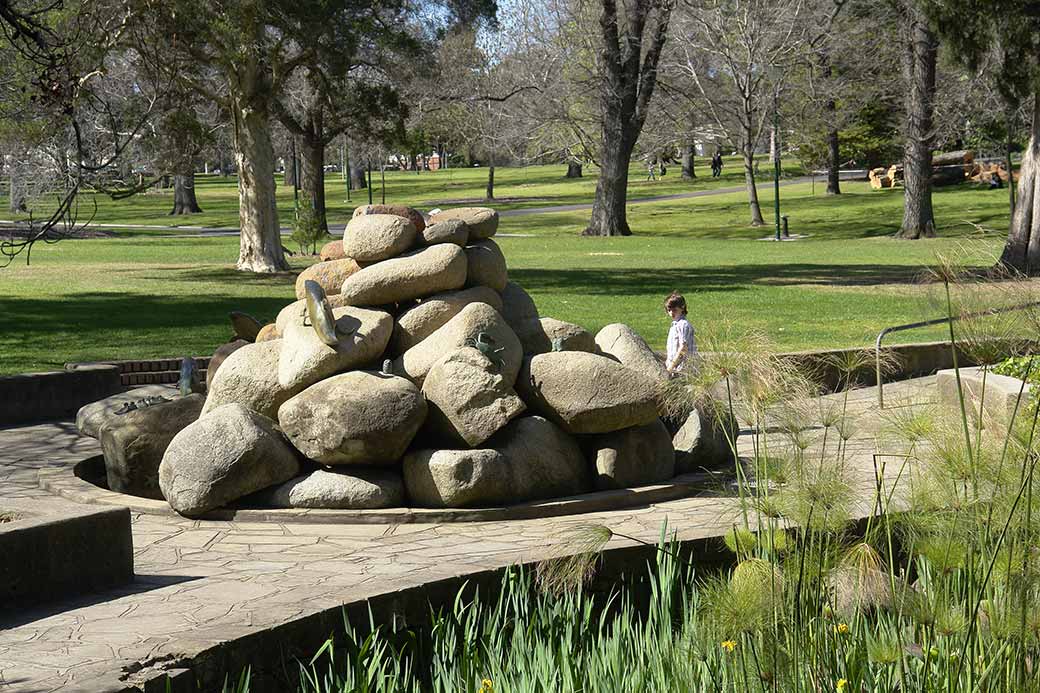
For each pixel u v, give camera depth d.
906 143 51.53
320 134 46.38
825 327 21.70
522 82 54.44
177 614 6.11
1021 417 4.67
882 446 5.19
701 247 47.12
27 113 19.02
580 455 9.71
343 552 7.87
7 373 16.55
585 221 62.09
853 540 5.69
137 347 19.19
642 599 7.32
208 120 39.59
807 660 4.34
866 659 4.66
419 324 10.22
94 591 6.76
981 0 28.48
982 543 4.18
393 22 33.78
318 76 37.19
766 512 4.60
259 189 35.31
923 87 50.28
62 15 20.25
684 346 11.77
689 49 57.12
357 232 10.68
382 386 9.21
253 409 9.85
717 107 59.38
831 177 70.62
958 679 4.20
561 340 10.62
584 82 54.06
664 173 99.56
